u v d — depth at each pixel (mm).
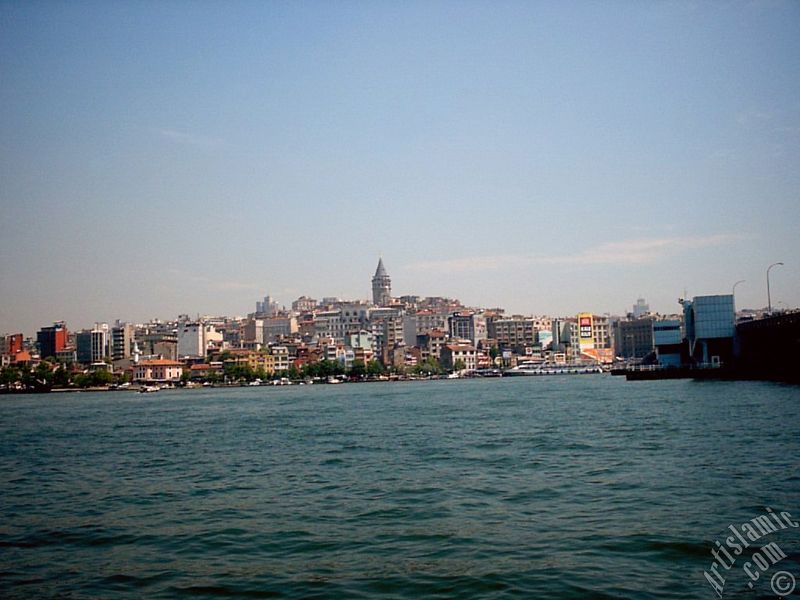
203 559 32406
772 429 69062
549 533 34000
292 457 65938
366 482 50281
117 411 162500
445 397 175625
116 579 29953
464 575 28562
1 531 39469
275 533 36469
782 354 180000
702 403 107625
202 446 79188
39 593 28578
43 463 68688
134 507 44906
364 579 28641
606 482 45750
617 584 26891
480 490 45312
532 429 81938
